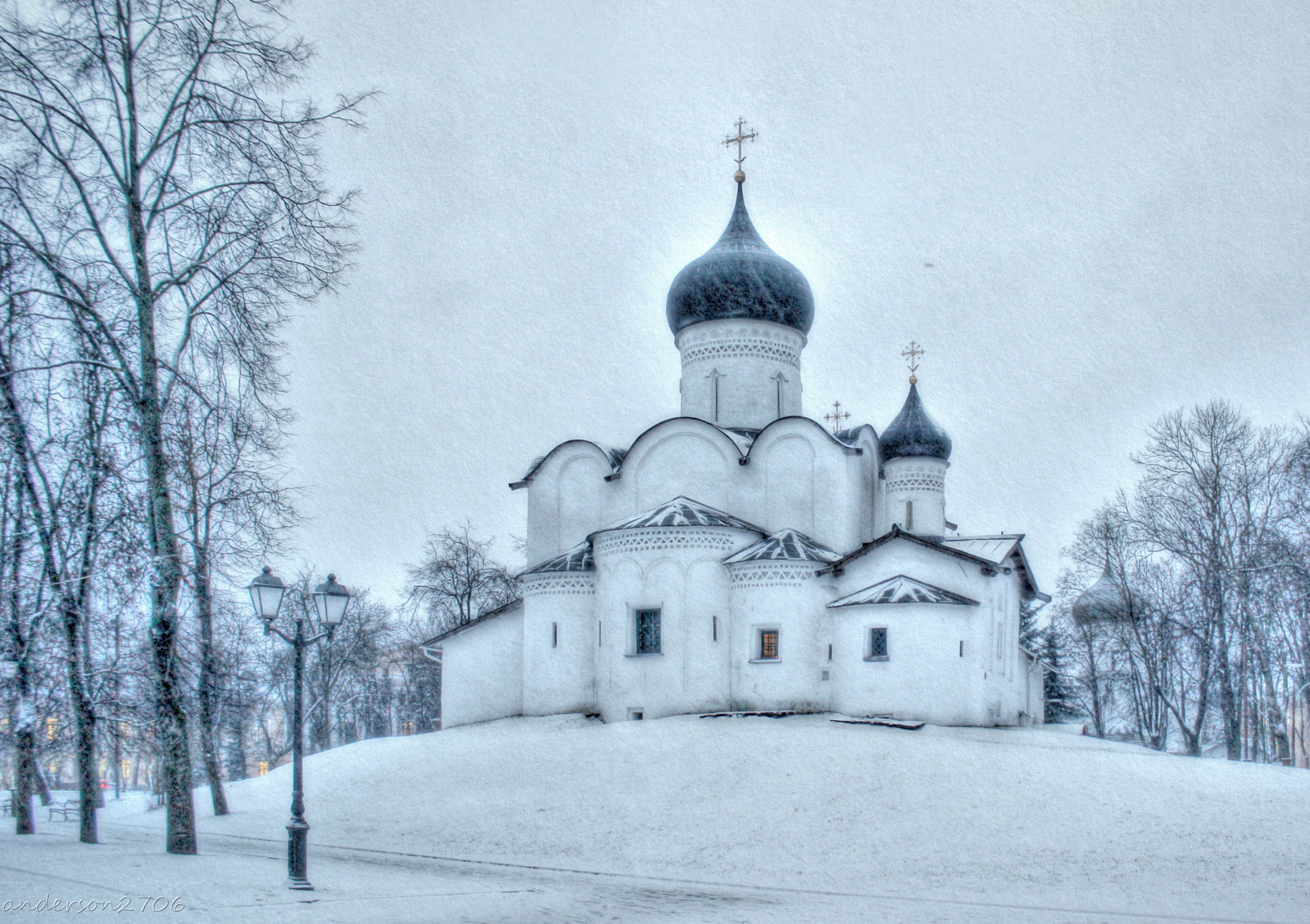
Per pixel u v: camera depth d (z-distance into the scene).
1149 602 43.16
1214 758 29.11
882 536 34.97
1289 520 36.97
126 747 19.97
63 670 18.45
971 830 20.94
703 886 17.89
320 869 17.55
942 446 40.56
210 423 19.55
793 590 34.00
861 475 39.44
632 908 15.00
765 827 22.14
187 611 20.03
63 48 17.66
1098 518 43.97
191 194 18.48
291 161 19.17
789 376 42.78
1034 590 40.97
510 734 34.16
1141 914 15.15
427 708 59.91
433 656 43.16
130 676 18.44
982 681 32.47
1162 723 45.44
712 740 28.92
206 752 25.58
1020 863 18.80
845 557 34.88
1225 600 37.31
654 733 30.48
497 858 21.08
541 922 13.26
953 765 25.52
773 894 17.09
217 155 18.86
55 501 19.64
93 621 19.00
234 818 27.50
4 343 18.52
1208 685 38.56
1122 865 18.41
